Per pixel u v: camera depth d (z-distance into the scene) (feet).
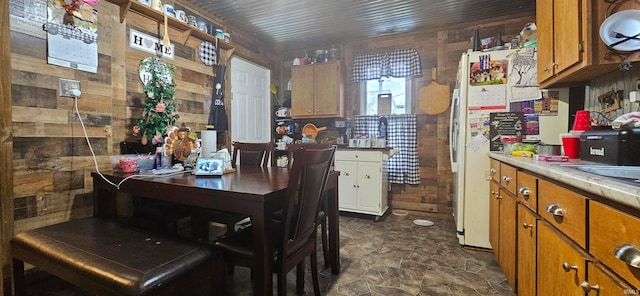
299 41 13.53
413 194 12.23
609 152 3.78
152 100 7.38
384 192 11.47
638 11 3.79
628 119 3.98
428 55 11.94
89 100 6.63
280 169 7.02
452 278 6.35
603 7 4.28
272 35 12.67
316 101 13.11
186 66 9.16
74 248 3.95
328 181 6.09
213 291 4.15
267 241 4.14
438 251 7.90
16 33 5.41
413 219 11.27
